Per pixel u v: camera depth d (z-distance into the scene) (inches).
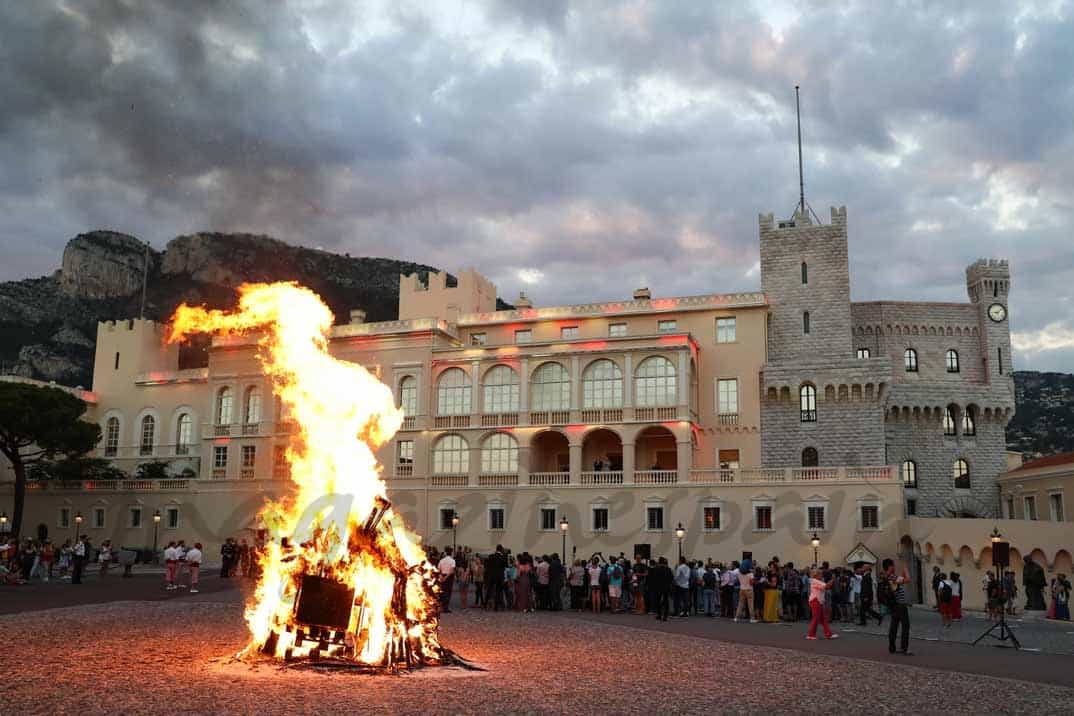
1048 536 1624.0
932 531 2011.6
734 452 2632.9
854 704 633.0
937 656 936.3
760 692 679.7
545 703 607.5
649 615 1453.0
